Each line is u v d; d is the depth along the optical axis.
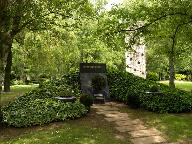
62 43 28.78
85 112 16.34
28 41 27.33
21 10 15.97
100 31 17.52
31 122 14.42
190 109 17.50
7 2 14.88
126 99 19.73
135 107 18.42
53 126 14.30
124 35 17.64
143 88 21.62
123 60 38.91
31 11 17.52
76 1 20.59
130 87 22.11
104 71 23.09
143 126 14.74
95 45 33.78
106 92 22.05
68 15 21.44
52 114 15.19
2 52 15.02
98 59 36.34
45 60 30.03
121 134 13.46
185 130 13.91
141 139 12.84
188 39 18.77
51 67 33.72
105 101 21.53
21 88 34.72
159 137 13.12
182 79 59.56
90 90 21.80
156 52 25.02
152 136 13.25
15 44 31.98
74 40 30.45
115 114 17.06
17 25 17.95
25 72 48.59
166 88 23.81
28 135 13.09
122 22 17.27
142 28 17.31
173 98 18.59
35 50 29.11
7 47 15.25
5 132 13.63
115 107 19.20
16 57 37.69
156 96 19.06
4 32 15.10
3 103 21.44
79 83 23.17
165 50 20.44
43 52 29.25
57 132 13.38
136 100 18.31
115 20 17.31
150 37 18.08
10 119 14.55
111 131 13.84
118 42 17.94
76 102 16.98
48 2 18.94
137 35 17.58
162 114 16.72
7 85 29.70
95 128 14.14
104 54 36.06
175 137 13.07
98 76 22.31
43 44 27.94
